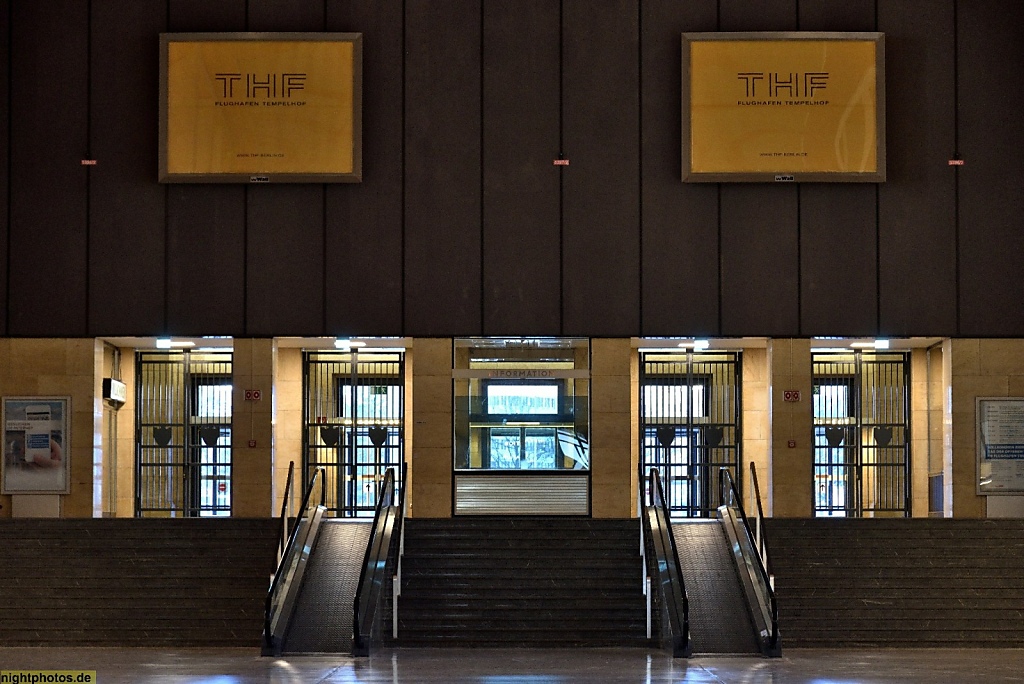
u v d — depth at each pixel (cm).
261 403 2455
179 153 2458
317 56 2466
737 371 2650
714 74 2466
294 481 2623
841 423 2658
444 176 2484
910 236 2473
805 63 2466
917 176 2481
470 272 2473
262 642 1694
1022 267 2467
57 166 2478
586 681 1385
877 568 1998
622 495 2436
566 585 1962
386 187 2484
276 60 2464
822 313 2466
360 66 2466
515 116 2489
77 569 1989
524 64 2494
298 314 2467
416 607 1905
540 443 2452
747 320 2466
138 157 2484
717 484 2638
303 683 1357
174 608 1889
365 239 2478
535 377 2459
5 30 2491
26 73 2488
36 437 2444
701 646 1753
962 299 2466
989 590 1950
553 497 2442
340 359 2659
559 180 2483
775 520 2141
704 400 2653
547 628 1859
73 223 2475
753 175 2453
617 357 2459
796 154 2459
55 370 2456
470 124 2488
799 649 1819
